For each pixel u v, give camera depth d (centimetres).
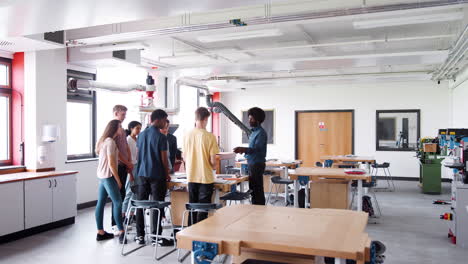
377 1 491
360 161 861
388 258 422
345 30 671
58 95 619
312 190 545
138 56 699
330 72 1027
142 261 411
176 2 344
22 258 423
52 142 601
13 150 587
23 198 498
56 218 549
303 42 751
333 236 205
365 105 1144
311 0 504
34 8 357
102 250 450
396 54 657
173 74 817
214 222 238
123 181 545
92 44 636
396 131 1113
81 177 688
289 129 1224
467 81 837
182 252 439
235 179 473
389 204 731
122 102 828
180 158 703
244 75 1073
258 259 227
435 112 1078
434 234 519
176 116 1047
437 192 852
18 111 585
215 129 1262
